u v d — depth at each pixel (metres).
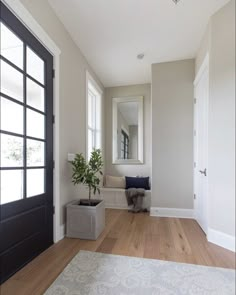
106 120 4.54
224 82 2.18
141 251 2.04
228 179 2.12
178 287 1.47
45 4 2.09
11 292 1.42
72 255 1.95
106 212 3.57
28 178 1.87
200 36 2.71
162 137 3.39
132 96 4.41
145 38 2.76
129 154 4.38
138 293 1.41
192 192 3.26
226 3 2.14
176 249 2.09
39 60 2.05
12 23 1.64
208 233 2.32
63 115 2.49
